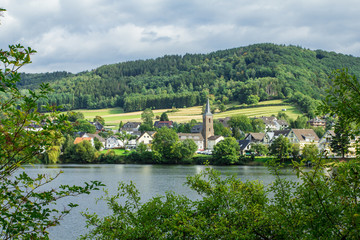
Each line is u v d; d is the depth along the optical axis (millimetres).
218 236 12094
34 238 9156
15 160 9023
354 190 9797
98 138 196500
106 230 14039
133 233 13242
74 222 34938
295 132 153250
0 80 8312
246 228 12586
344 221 9672
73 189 9492
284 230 11297
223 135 199625
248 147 156000
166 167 114062
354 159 10719
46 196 9227
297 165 10859
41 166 111875
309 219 10469
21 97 8867
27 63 8469
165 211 14070
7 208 9156
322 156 10758
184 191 52188
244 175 75688
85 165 121562
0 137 8312
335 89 10227
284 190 12812
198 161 128750
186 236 12812
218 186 14281
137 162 134500
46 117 8906
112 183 65812
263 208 13188
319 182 10484
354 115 10023
